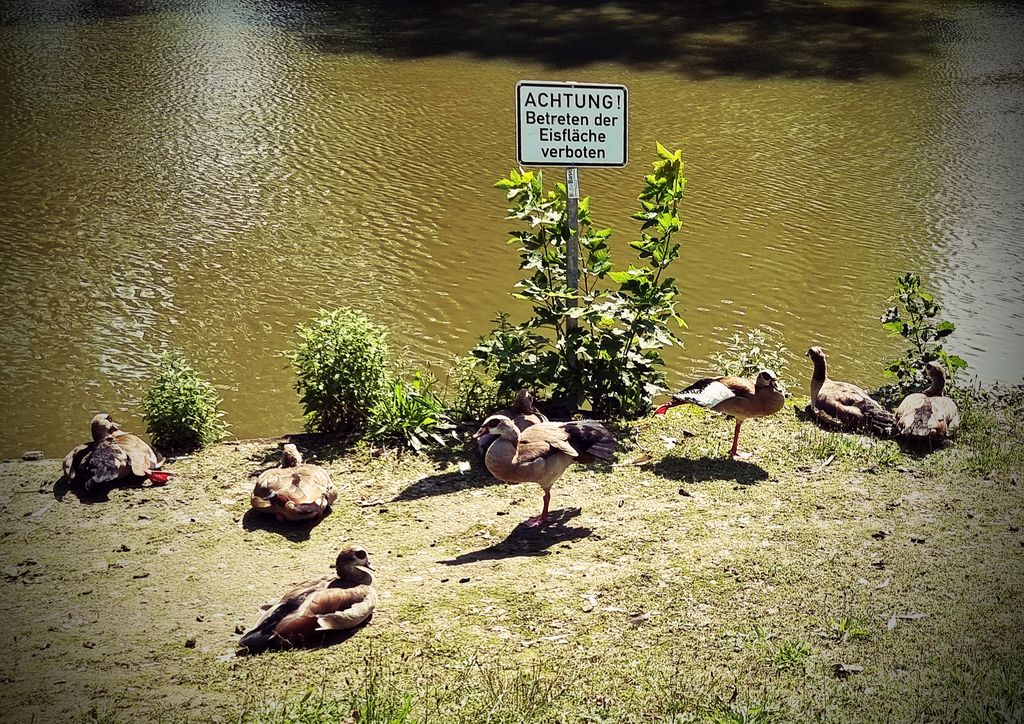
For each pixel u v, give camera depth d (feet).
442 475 20.25
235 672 14.98
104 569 17.29
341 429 21.76
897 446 21.11
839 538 17.89
